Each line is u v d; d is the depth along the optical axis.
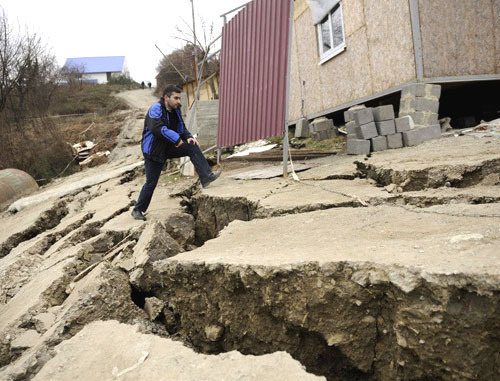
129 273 3.84
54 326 3.33
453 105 10.46
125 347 2.26
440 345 1.94
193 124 11.16
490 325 1.82
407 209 3.49
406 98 7.39
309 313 2.39
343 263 2.32
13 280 5.14
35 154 18.03
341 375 2.46
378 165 4.97
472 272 1.85
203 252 3.21
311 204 4.12
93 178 11.67
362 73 9.34
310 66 11.71
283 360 1.90
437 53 7.75
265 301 2.53
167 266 3.09
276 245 3.08
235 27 7.67
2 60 18.72
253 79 7.01
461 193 3.61
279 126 6.25
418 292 2.00
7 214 10.98
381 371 2.28
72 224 6.77
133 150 18.14
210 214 5.62
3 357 3.30
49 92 24.69
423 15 7.62
